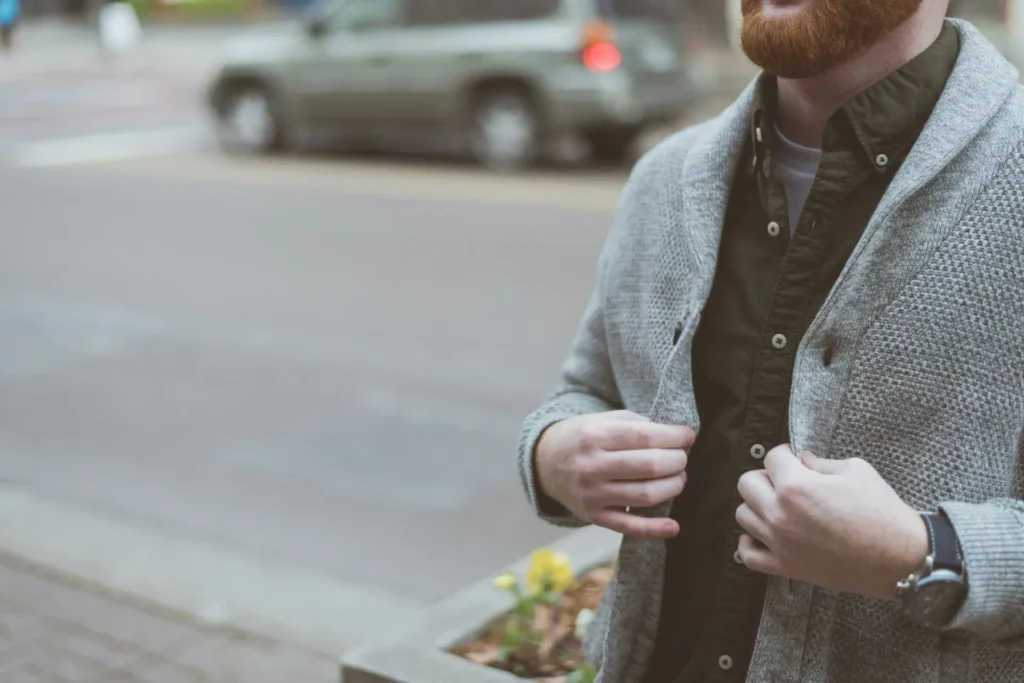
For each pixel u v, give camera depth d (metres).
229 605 3.53
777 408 1.34
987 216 1.21
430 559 3.85
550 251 7.88
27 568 3.76
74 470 4.59
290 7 30.19
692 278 1.40
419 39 11.01
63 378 5.72
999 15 13.16
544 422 1.50
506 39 10.47
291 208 9.74
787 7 1.28
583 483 1.36
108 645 3.29
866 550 1.12
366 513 4.18
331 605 3.54
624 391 1.51
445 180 10.70
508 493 4.33
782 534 1.16
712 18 14.98
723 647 1.38
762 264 1.37
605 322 1.55
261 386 5.53
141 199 10.39
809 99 1.35
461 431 4.90
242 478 4.49
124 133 15.17
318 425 5.02
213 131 14.95
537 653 2.47
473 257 7.82
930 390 1.22
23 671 3.13
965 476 1.22
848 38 1.25
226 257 8.15
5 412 5.25
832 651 1.30
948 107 1.24
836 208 1.31
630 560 1.41
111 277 7.71
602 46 10.04
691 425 1.36
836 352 1.27
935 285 1.21
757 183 1.40
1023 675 1.27
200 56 25.53
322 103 11.79
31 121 16.67
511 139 10.73
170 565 3.79
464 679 2.24
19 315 6.86
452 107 10.95
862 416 1.25
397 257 7.92
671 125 12.23
